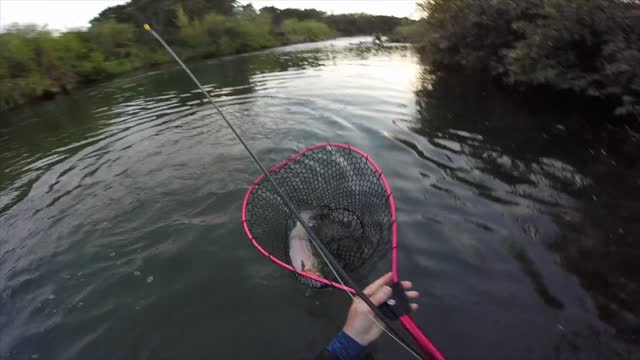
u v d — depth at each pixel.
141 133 6.90
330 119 6.77
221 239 3.55
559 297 2.56
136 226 3.90
